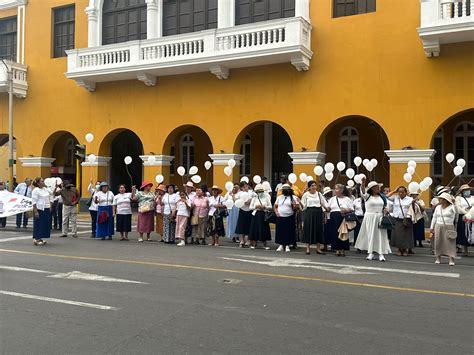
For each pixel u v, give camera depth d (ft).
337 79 54.34
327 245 41.75
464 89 48.29
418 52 50.47
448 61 49.06
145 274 29.30
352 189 44.73
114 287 25.64
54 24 74.84
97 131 69.82
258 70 58.70
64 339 17.34
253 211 42.06
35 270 30.48
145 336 17.66
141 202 47.50
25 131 75.66
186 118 63.26
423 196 49.83
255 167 71.97
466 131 60.34
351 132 65.72
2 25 80.07
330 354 15.90
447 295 24.27
